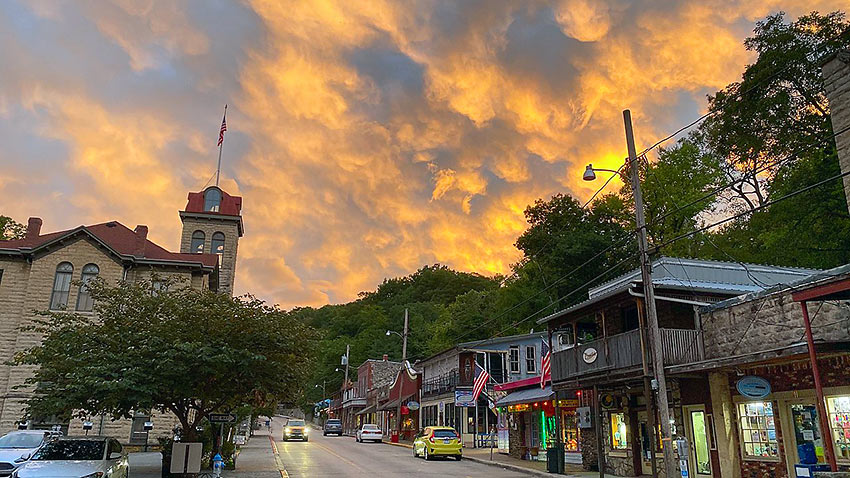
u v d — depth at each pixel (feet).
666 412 52.26
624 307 72.49
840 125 51.80
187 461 54.80
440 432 98.53
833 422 47.26
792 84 101.40
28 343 106.93
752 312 55.52
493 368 130.52
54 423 103.81
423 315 273.95
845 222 96.68
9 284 111.55
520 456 94.89
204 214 172.76
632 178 58.54
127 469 55.06
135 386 52.65
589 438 79.51
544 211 173.99
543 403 95.76
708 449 58.80
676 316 65.16
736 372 55.83
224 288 168.86
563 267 156.97
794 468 49.47
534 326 161.79
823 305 48.34
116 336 57.47
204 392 60.29
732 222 146.20
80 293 110.83
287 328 63.67
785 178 111.34
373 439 156.97
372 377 228.43
